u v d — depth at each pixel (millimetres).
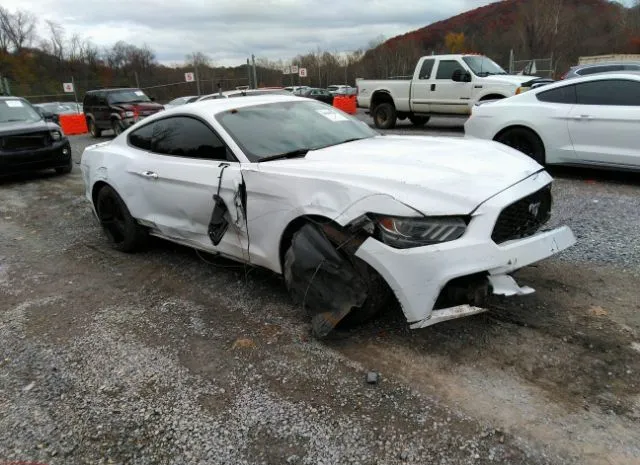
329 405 2600
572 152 6895
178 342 3312
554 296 3535
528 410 2457
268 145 3783
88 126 19047
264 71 39406
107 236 5285
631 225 4957
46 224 6520
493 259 2711
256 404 2646
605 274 3852
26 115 10172
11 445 2467
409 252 2713
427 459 2213
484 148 3650
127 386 2875
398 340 3123
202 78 32906
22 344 3432
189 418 2572
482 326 3199
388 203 2775
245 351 3145
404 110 14125
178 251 5105
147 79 34906
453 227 2711
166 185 4184
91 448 2412
